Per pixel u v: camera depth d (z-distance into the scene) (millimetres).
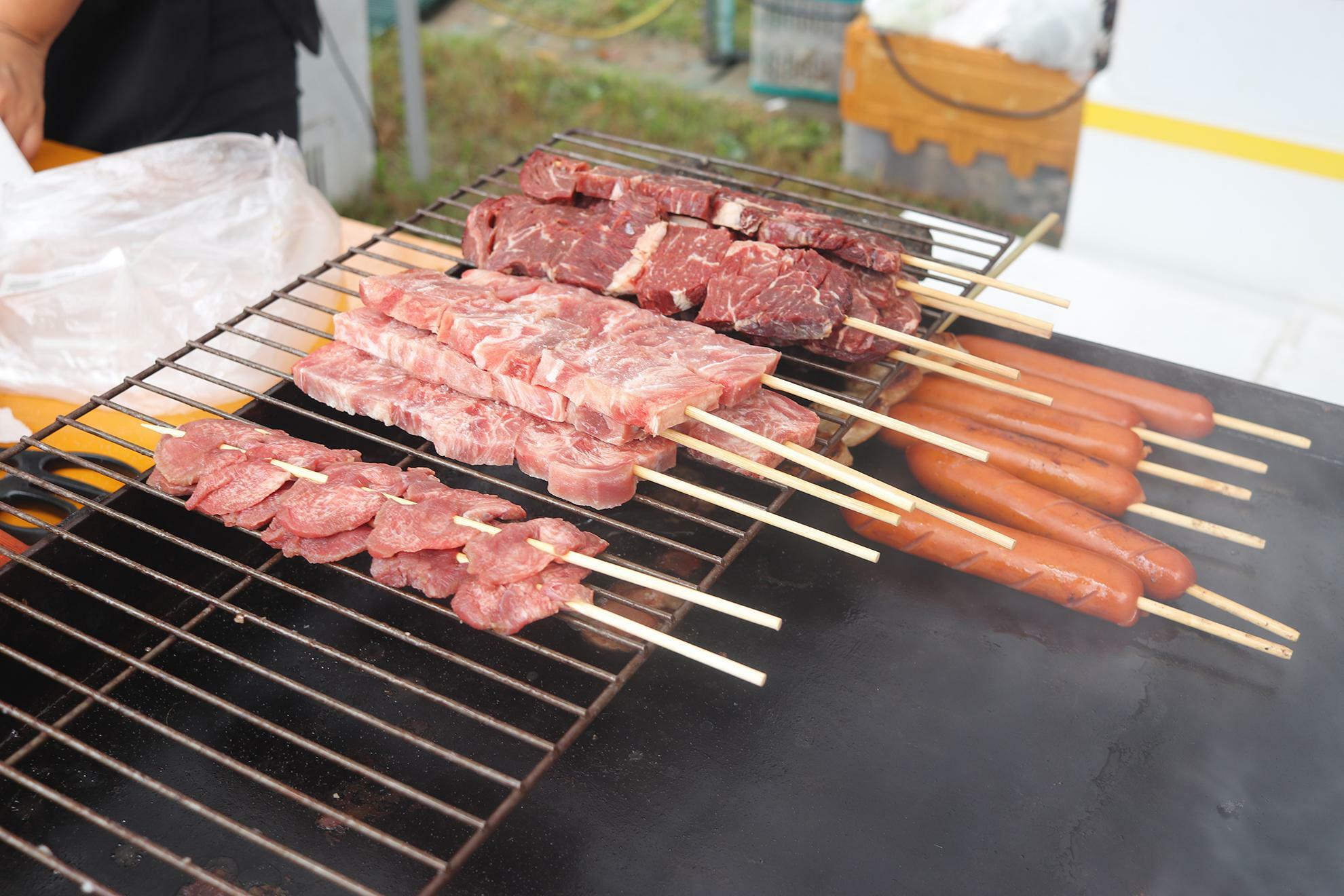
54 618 684
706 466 827
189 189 903
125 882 636
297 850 648
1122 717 719
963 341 879
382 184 1639
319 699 596
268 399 741
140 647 727
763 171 911
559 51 2123
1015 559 743
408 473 709
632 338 746
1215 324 1096
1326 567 802
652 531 797
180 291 842
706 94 1964
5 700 670
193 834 652
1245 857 661
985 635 758
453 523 674
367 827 560
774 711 714
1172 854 663
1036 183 1492
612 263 823
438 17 2254
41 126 998
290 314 854
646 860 653
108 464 741
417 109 1565
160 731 588
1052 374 854
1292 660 748
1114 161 1211
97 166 896
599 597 758
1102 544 756
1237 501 844
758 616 621
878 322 785
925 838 665
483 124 1861
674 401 685
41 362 820
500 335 734
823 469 685
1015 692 729
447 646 735
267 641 733
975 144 1500
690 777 685
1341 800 685
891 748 701
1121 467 804
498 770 682
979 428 817
